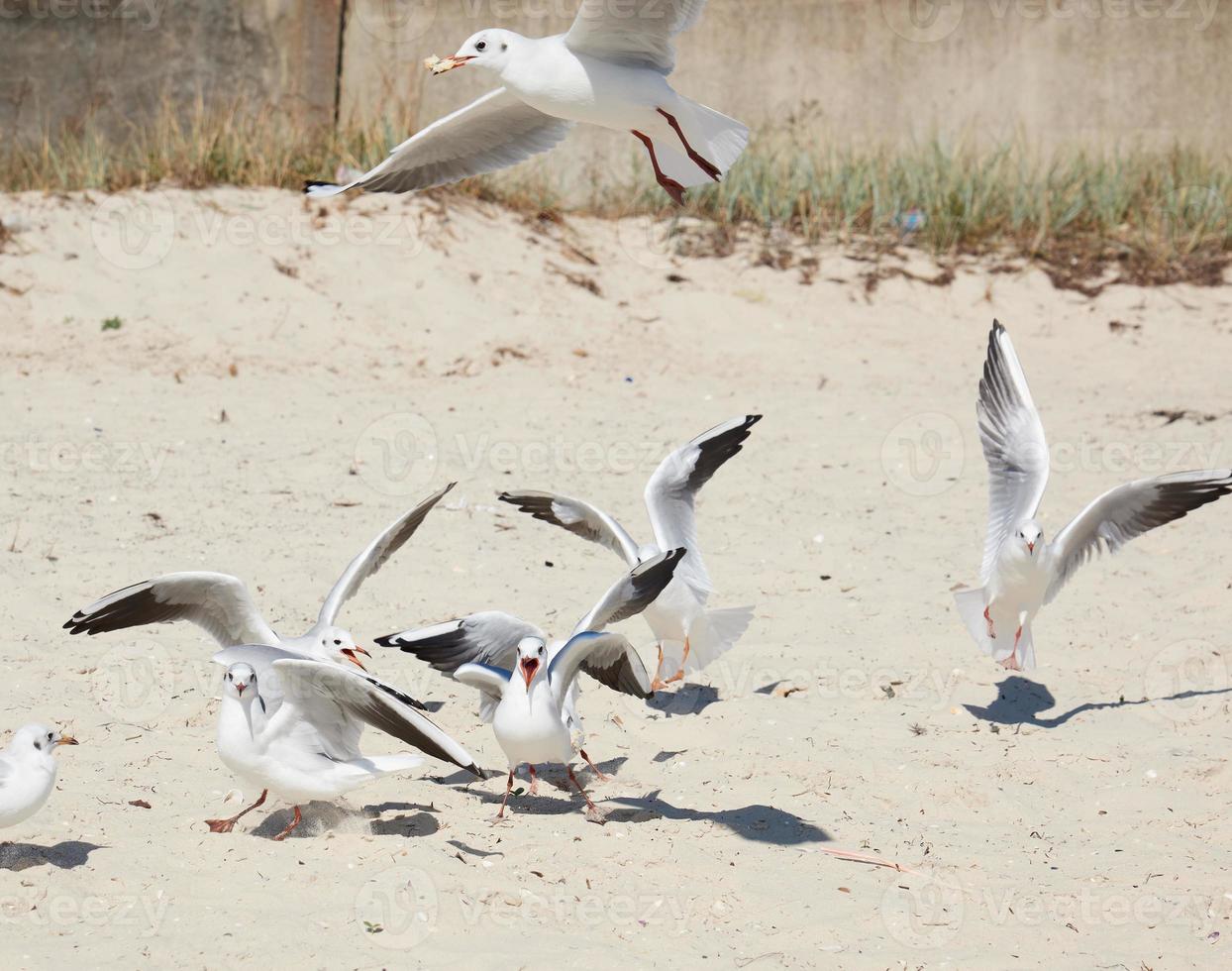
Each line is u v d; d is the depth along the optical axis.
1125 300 22.91
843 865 8.43
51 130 25.06
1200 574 13.46
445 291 21.62
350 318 20.75
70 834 8.20
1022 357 21.66
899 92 26.25
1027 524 9.88
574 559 13.89
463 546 13.98
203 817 8.57
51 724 9.67
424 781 9.58
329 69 26.14
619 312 22.09
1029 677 11.51
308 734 8.14
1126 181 25.09
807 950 7.40
